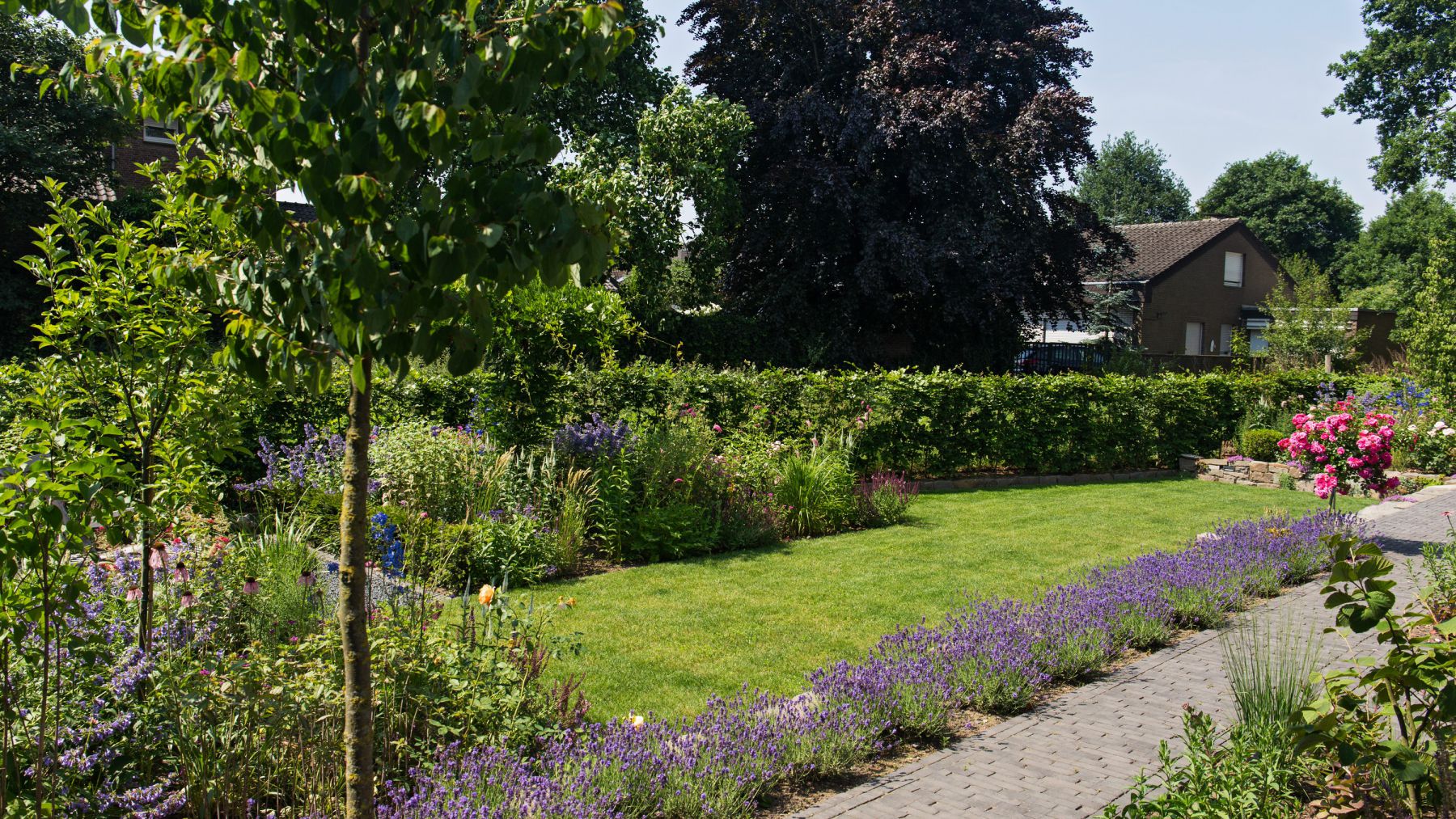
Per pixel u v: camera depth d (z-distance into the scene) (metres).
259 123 1.96
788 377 12.83
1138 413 15.74
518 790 3.49
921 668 4.93
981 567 8.38
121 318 4.17
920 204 23.88
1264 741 3.62
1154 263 35.41
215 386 4.32
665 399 11.44
